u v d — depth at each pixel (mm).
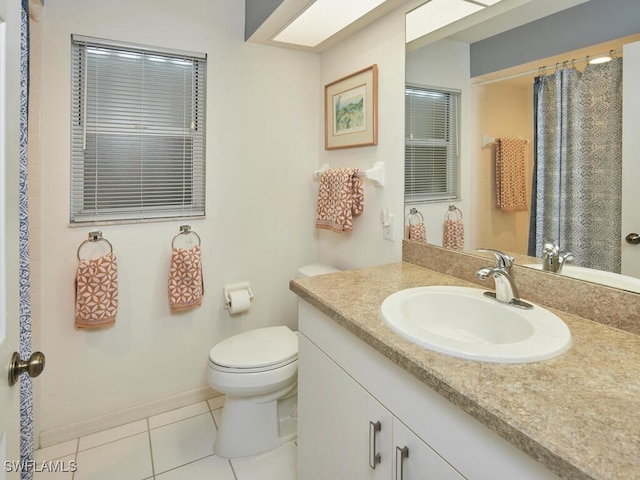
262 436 1805
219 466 1717
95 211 1868
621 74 998
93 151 1838
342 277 1526
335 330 1212
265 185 2264
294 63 2287
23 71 1088
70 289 1808
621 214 1017
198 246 2088
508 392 711
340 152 2205
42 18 1665
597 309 1053
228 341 1913
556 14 1135
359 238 2076
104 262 1796
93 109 1821
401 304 1179
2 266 679
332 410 1237
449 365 812
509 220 1297
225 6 2068
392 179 1823
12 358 716
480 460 720
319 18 1841
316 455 1348
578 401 683
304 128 2354
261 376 1701
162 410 2086
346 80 2092
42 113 1696
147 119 1945
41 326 1759
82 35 1748
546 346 870
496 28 1319
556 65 1143
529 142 1228
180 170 2047
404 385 912
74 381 1854
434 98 1575
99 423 1929
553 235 1173
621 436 589
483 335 1184
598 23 1035
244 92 2150
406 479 912
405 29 1698
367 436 1062
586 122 1078
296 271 2412
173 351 2088
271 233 2309
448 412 788
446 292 1294
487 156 1374
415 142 1685
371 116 1916
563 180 1141
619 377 764
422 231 1683
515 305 1139
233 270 2213
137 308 1968
